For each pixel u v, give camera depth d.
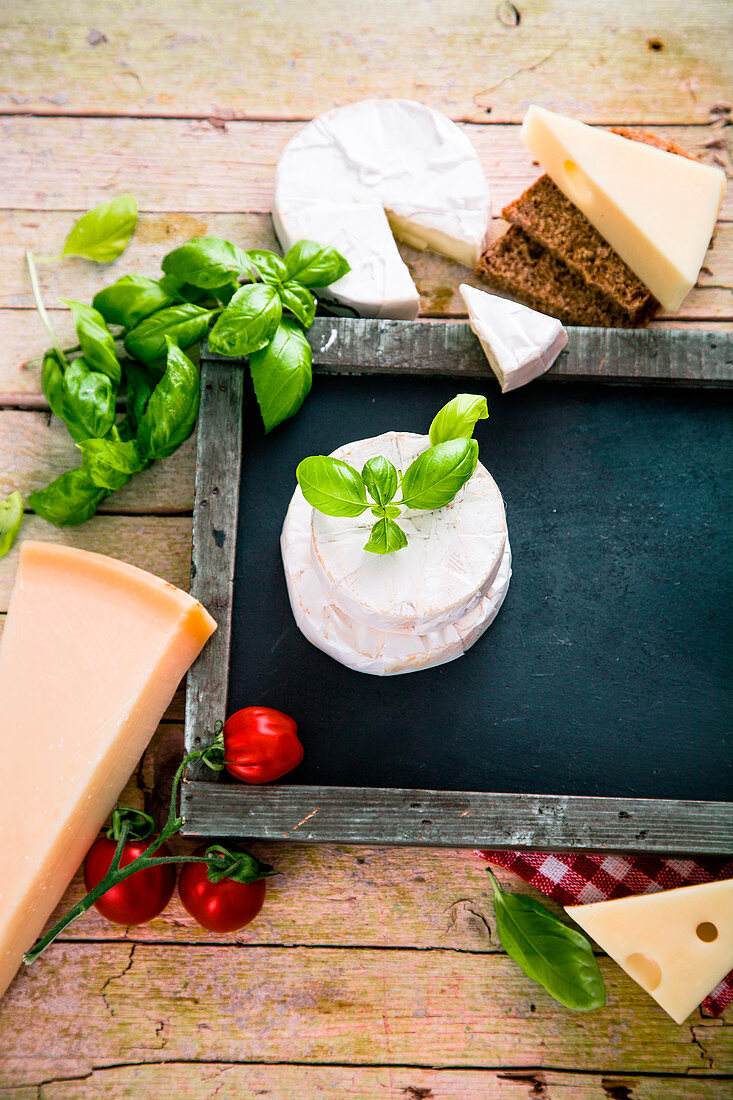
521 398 1.31
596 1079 1.27
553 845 1.17
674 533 1.28
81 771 1.17
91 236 1.41
